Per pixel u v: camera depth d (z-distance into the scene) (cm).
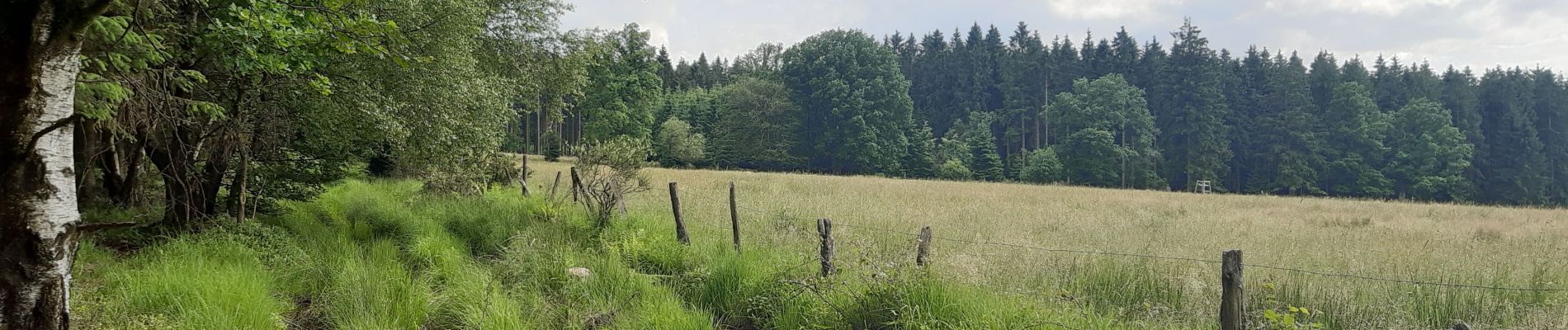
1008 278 647
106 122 619
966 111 7400
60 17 269
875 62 6412
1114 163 5944
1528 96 6850
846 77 6344
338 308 528
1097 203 1984
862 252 629
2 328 261
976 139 6731
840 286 548
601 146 1113
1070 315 505
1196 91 6197
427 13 901
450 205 1141
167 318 457
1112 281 688
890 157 6116
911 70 8762
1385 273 762
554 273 643
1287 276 709
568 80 2033
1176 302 638
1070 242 983
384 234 893
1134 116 6153
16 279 264
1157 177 6175
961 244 845
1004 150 7588
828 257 605
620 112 5000
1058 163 6091
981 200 1852
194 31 606
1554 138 6588
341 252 723
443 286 607
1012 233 1069
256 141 856
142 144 817
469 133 1027
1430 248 977
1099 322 491
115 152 955
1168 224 1320
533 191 1639
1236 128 6425
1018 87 7431
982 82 7806
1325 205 2258
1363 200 2816
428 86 909
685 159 6031
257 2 433
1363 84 6994
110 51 477
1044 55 7781
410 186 1595
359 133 884
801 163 6562
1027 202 1908
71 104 290
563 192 1569
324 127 860
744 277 622
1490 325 588
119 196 995
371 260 686
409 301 527
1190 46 6894
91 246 643
